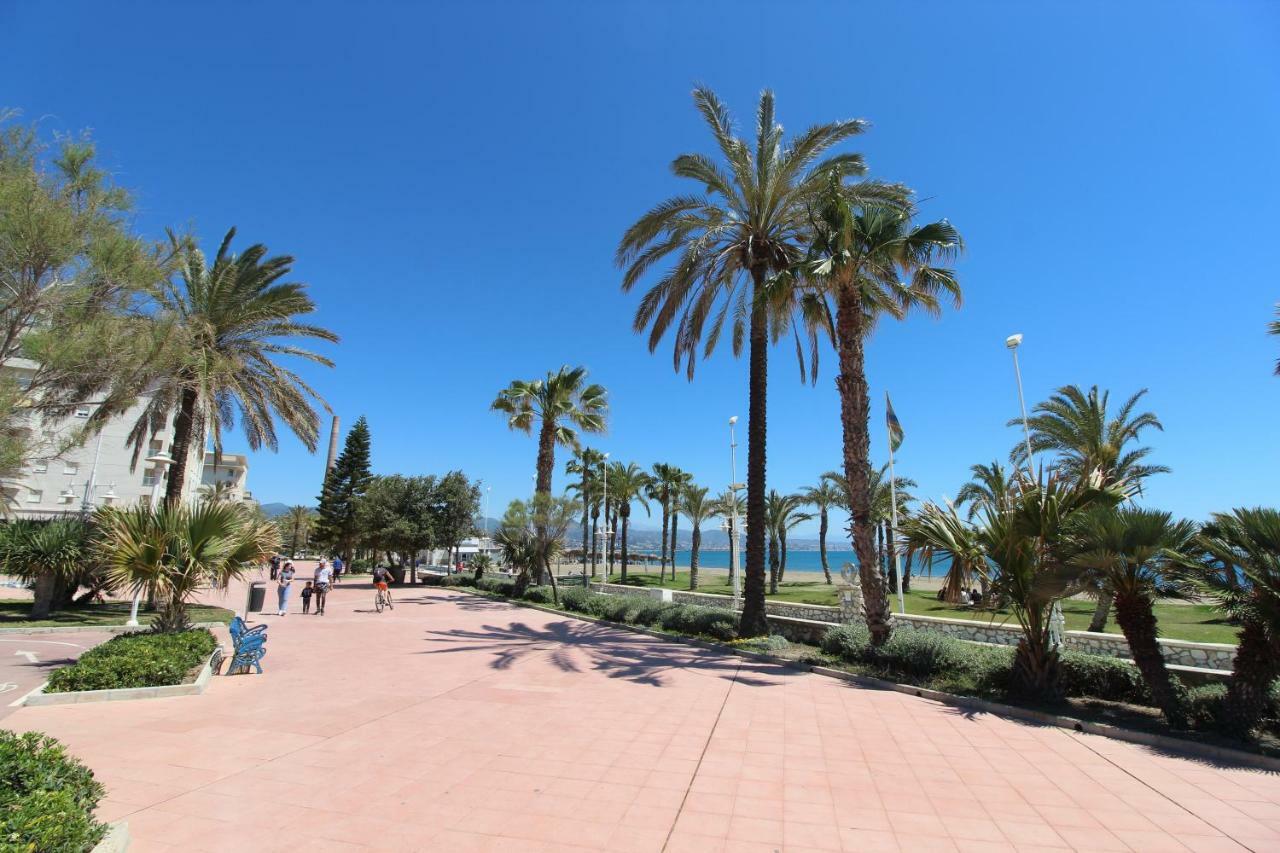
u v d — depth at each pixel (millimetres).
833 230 12711
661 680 9984
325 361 20875
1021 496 9039
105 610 17312
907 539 10609
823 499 42312
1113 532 7508
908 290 12641
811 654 12500
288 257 19328
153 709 7594
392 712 7691
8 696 8102
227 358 18062
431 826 4449
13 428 7191
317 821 4488
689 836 4363
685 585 48562
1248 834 4508
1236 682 7000
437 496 38531
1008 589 8992
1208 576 7125
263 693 8633
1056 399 23406
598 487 49312
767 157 14812
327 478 47219
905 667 10359
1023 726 7555
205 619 17219
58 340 7566
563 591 23453
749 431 14906
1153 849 4262
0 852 2787
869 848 4223
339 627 16781
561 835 4340
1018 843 4332
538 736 6762
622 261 16094
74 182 8086
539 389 28094
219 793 4977
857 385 12398
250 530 10750
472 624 17812
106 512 10211
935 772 5801
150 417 19656
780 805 4945
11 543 15062
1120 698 8633
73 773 3834
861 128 14258
